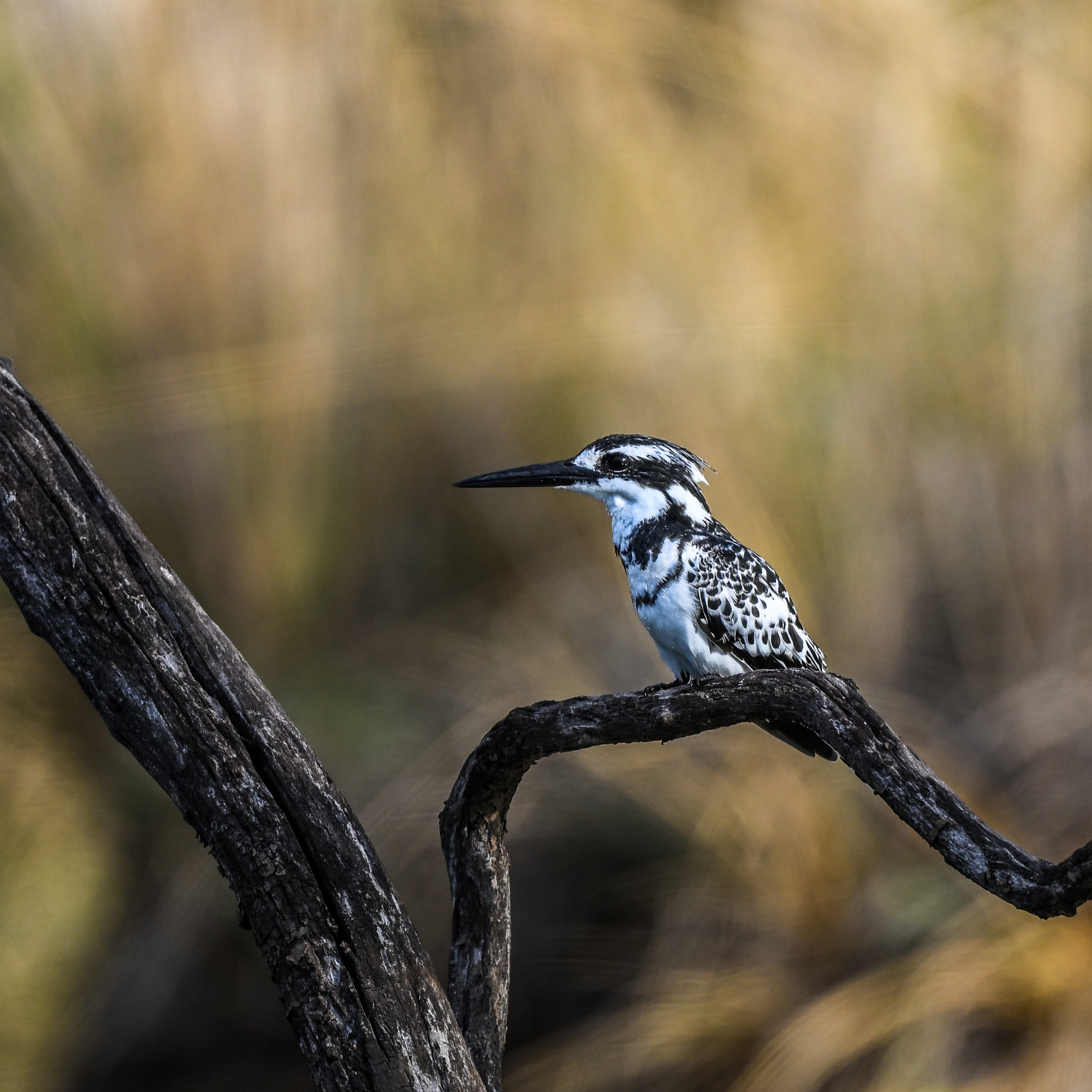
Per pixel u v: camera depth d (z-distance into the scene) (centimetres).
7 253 1167
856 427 1148
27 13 1180
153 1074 970
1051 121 1280
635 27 1289
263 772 423
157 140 1185
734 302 1189
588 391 1158
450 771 1009
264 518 1136
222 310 1177
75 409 1134
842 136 1288
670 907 966
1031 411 1142
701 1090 894
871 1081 862
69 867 1037
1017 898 378
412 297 1209
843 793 991
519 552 1145
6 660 1072
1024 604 1077
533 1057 930
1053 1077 838
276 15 1220
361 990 412
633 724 474
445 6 1271
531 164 1260
